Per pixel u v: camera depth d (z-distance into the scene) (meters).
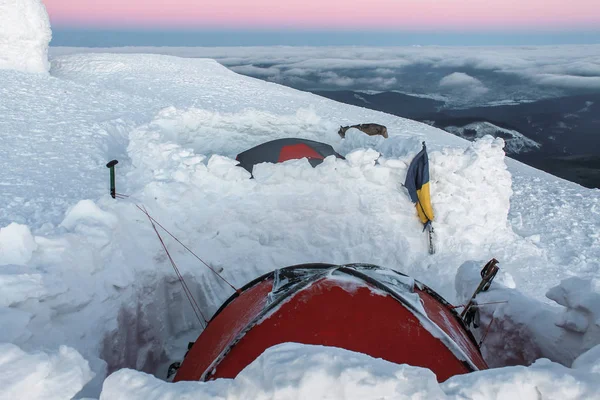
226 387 2.96
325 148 11.80
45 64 28.06
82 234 6.08
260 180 8.99
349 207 9.17
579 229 12.44
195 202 8.36
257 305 4.75
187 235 8.02
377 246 8.96
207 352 4.59
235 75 42.16
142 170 9.84
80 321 5.35
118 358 5.78
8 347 3.10
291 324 4.12
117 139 17.42
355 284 4.52
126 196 8.03
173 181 8.56
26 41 26.66
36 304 4.77
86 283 5.66
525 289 8.38
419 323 4.18
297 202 8.99
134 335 6.36
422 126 32.81
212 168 8.82
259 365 2.88
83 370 3.34
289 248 8.74
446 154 9.79
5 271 4.74
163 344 7.14
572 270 9.72
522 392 2.88
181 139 13.60
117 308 5.95
